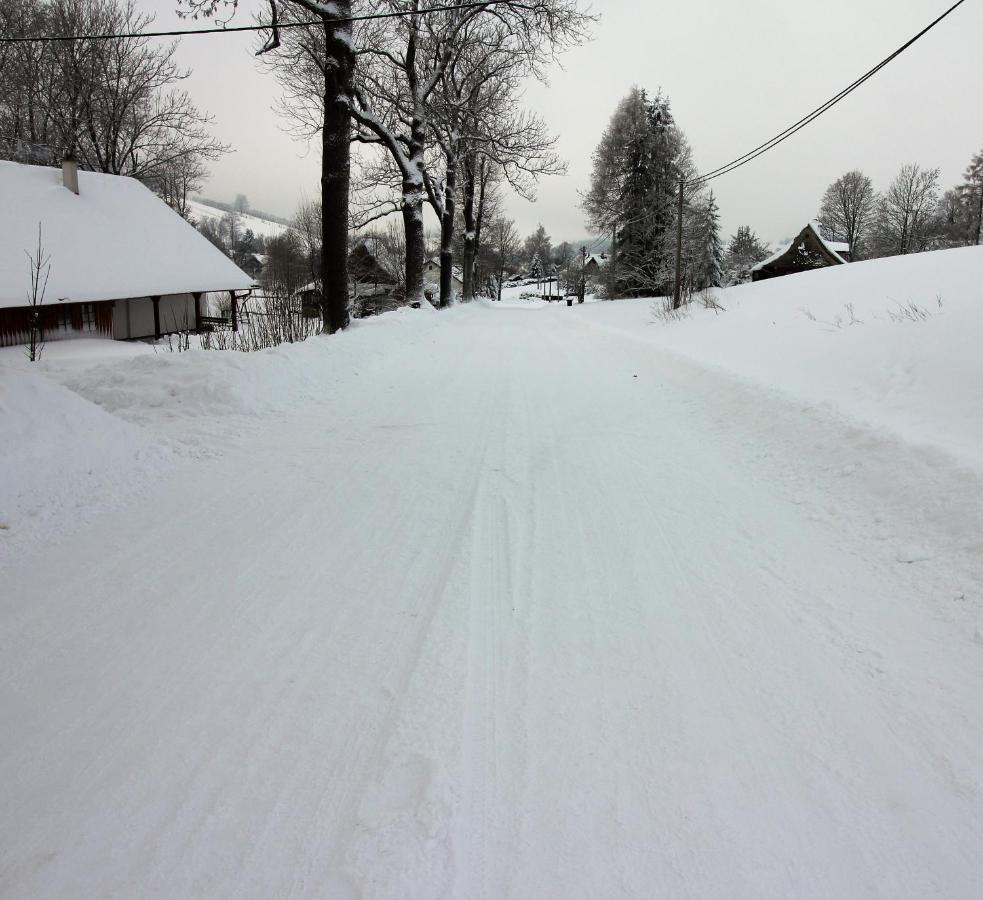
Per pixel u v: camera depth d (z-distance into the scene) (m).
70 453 5.58
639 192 49.06
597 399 9.03
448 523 4.73
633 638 3.27
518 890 1.96
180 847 2.14
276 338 13.17
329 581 3.91
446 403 8.73
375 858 2.07
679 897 1.94
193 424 7.39
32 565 4.18
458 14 21.05
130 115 32.59
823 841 2.12
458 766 2.45
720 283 44.94
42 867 2.08
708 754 2.50
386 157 27.27
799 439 6.16
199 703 2.84
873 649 3.13
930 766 2.42
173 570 4.09
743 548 4.27
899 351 8.55
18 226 21.64
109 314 22.80
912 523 4.24
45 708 2.84
